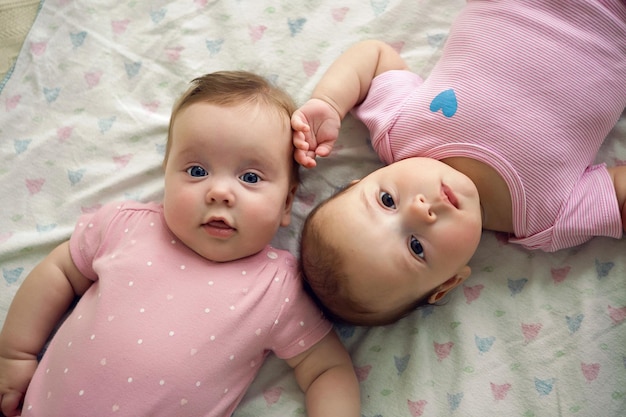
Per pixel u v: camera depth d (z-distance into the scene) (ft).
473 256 3.58
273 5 4.01
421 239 3.04
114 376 2.95
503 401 3.27
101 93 3.95
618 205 3.29
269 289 3.26
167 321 3.07
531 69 3.28
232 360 3.15
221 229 3.17
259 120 3.18
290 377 3.47
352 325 3.51
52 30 4.08
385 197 3.14
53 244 3.66
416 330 3.49
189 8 4.05
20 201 3.78
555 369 3.27
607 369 3.22
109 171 3.82
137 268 3.19
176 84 3.95
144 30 4.03
